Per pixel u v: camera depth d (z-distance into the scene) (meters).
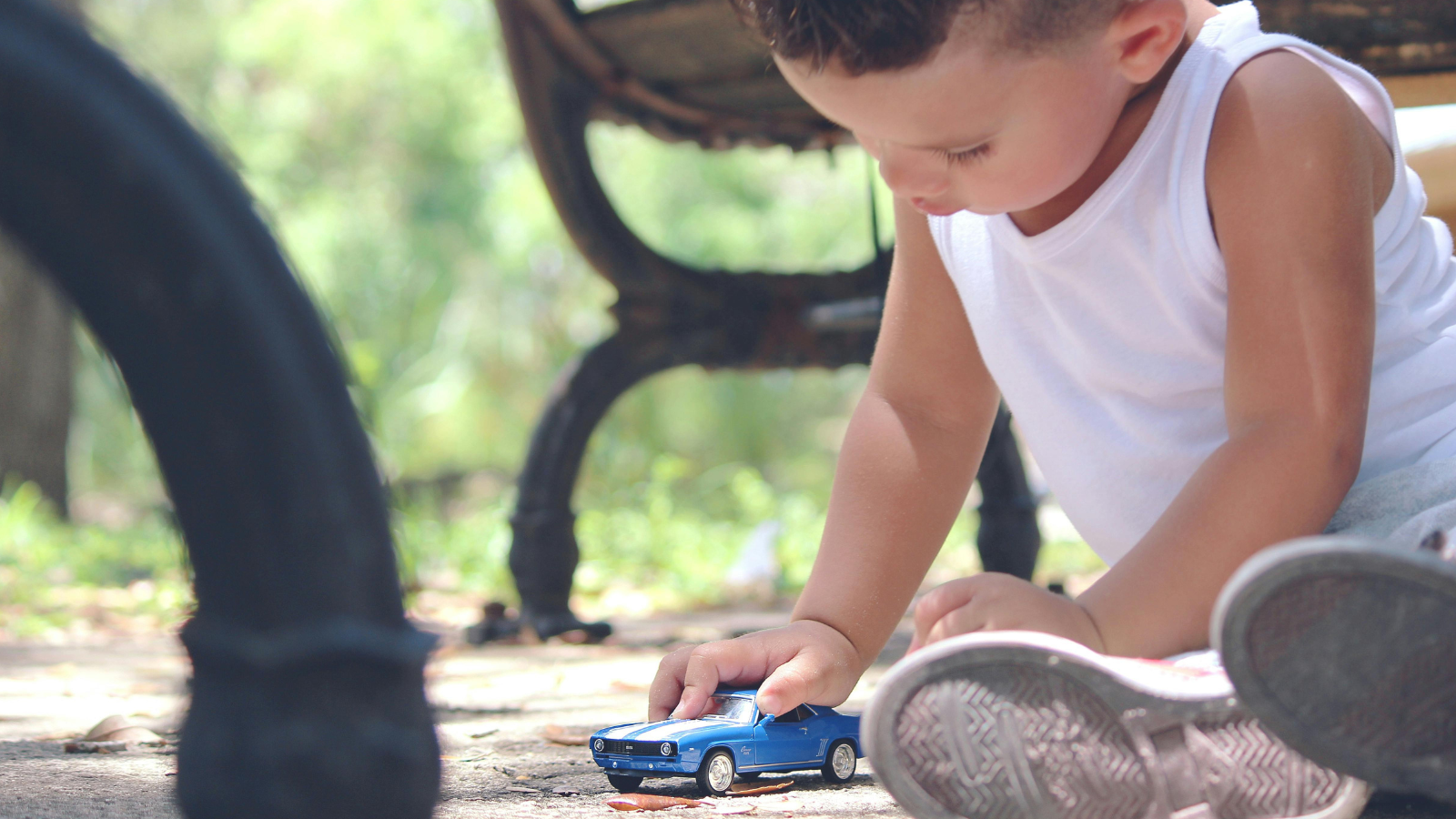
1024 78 0.85
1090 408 1.16
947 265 1.23
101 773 1.17
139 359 0.53
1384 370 1.06
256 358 0.53
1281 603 0.58
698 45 2.38
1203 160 1.00
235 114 14.49
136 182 0.51
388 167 14.86
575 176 2.69
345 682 0.56
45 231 0.51
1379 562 0.56
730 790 1.05
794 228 14.70
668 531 6.18
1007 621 0.83
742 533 6.65
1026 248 1.11
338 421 0.56
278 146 14.15
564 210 2.71
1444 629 0.58
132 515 11.23
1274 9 1.87
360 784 0.56
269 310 0.54
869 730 0.67
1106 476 1.16
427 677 0.60
